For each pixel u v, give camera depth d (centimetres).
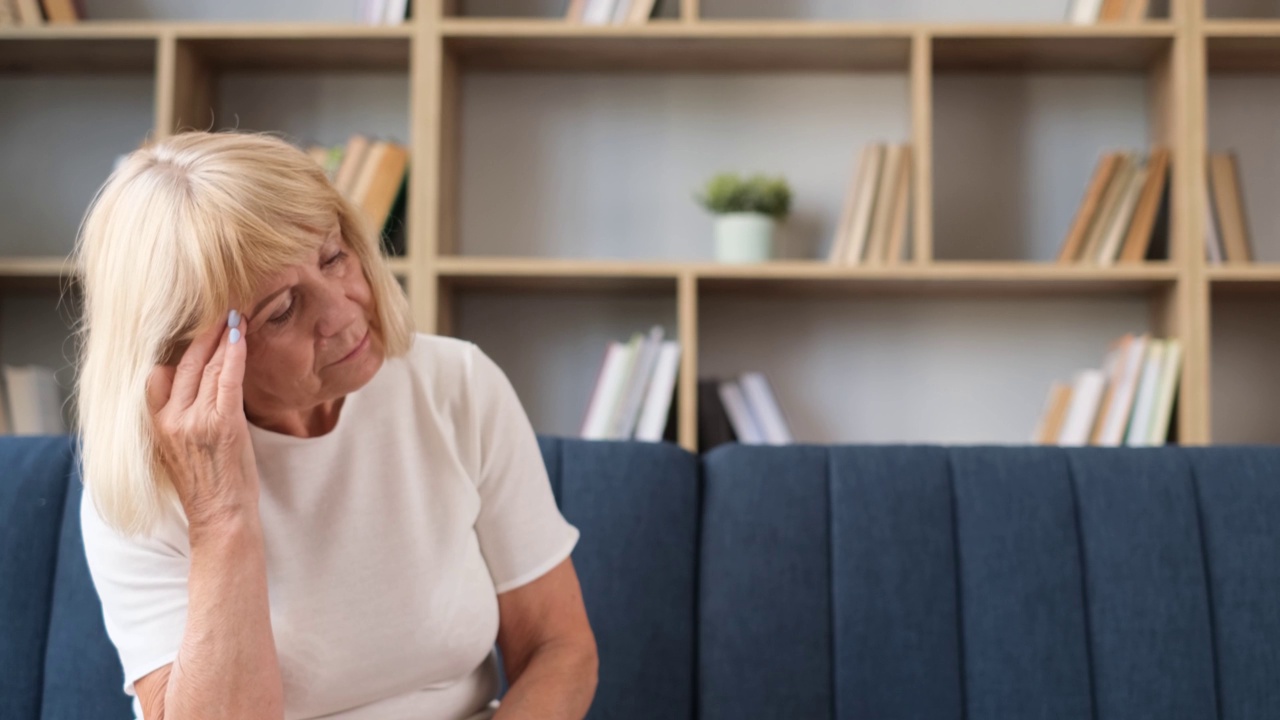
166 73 243
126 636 104
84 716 131
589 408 238
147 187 98
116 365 98
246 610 97
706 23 241
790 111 267
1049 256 263
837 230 264
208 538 98
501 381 124
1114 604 141
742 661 140
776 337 263
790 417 262
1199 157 236
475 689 119
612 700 138
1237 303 260
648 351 239
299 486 110
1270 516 144
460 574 114
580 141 269
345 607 109
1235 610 141
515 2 271
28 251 270
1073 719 137
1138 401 234
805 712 138
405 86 271
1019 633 140
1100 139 263
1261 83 262
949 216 264
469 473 119
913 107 241
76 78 272
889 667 139
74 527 137
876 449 150
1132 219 241
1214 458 147
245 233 94
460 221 268
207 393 96
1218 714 138
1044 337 261
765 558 143
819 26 240
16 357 265
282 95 270
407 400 116
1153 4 257
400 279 247
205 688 95
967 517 145
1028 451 149
